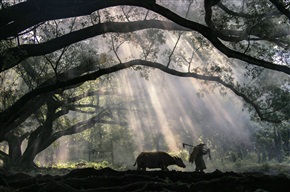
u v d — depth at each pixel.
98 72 19.44
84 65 24.14
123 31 17.53
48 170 28.88
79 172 13.67
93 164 38.97
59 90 28.14
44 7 13.12
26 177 14.14
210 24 16.08
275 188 10.56
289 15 14.45
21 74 26.89
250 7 18.34
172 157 18.19
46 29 20.94
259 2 18.06
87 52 25.12
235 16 18.86
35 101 26.17
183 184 11.23
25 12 13.27
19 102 18.12
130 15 21.08
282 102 24.12
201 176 13.33
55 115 34.47
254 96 24.53
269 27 18.78
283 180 10.63
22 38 20.89
